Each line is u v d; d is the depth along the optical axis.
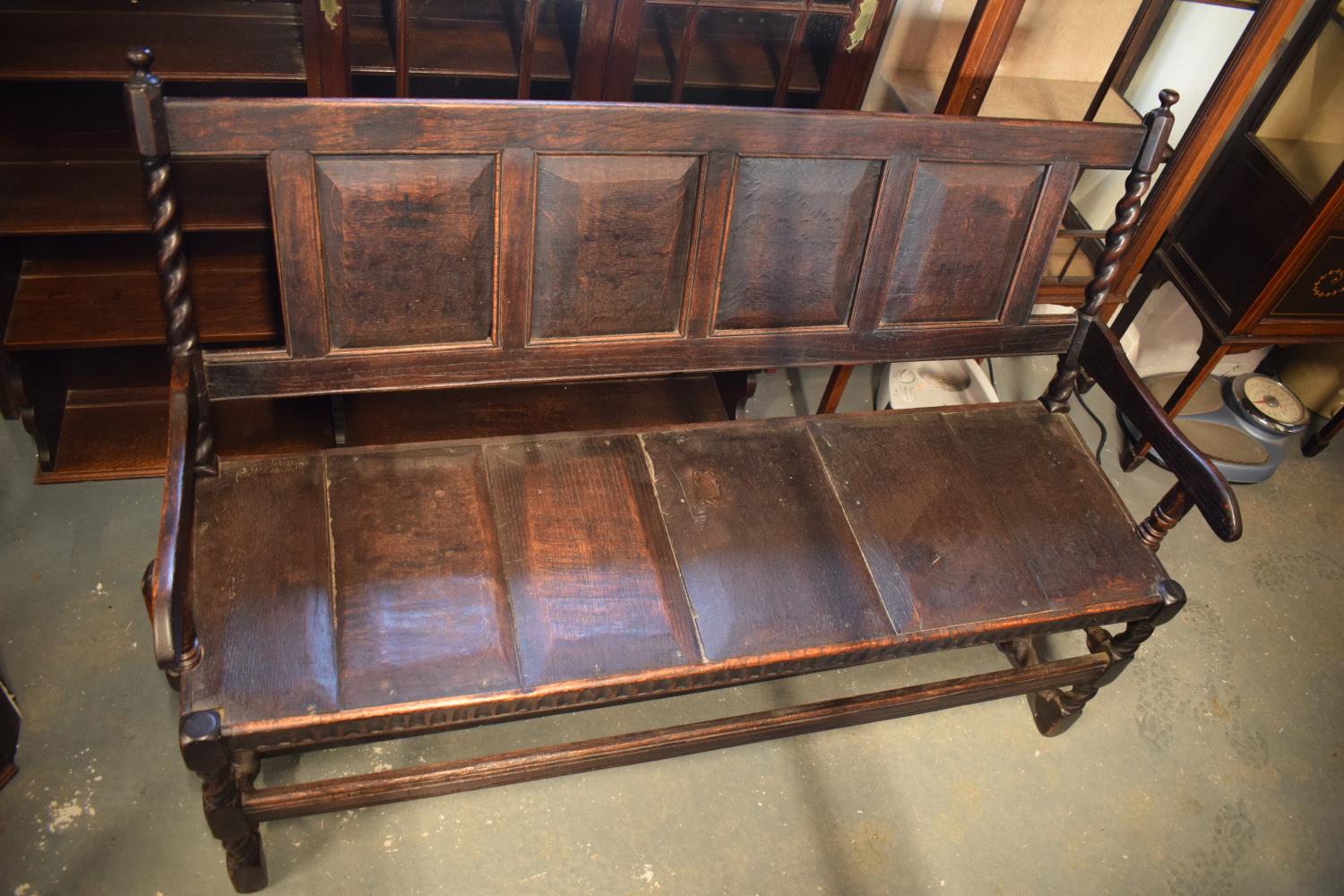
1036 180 1.95
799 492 1.94
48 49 1.83
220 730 1.45
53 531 2.28
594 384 2.69
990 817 2.14
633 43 2.04
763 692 2.27
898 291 2.01
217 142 1.48
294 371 1.73
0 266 2.13
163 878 1.82
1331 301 2.57
